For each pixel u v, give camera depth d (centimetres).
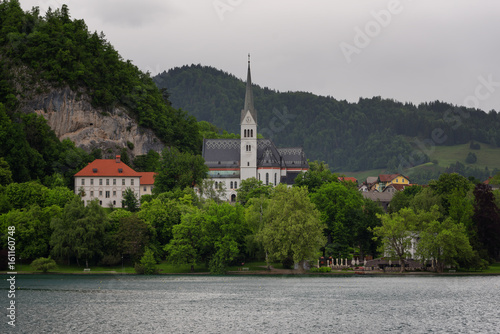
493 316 11462
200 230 17475
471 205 19625
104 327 10381
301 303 12669
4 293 13712
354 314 11562
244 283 15750
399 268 18812
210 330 10206
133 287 14888
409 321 10994
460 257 17700
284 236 16525
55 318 11050
